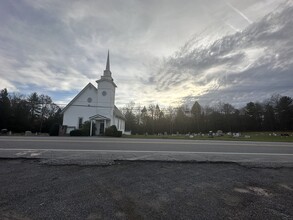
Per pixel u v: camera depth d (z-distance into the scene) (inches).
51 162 202.5
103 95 1054.4
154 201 114.6
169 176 167.9
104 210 101.2
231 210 105.3
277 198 124.5
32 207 102.7
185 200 117.3
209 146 415.8
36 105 1754.4
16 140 449.4
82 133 909.2
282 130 2145.7
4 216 92.8
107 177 159.6
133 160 223.8
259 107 2311.8
